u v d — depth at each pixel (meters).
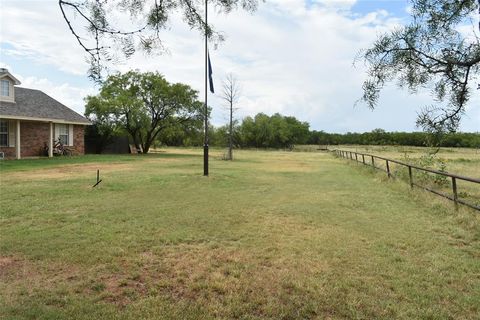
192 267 5.09
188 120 40.16
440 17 3.66
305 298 4.14
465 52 3.66
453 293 4.27
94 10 2.63
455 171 18.73
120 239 6.34
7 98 24.36
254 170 21.19
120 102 34.91
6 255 5.48
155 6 3.00
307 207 9.59
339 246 6.11
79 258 5.36
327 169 22.69
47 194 10.81
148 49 2.97
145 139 42.34
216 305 3.96
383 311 3.84
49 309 3.80
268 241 6.39
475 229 7.04
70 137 29.59
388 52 3.86
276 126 79.44
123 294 4.23
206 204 9.80
